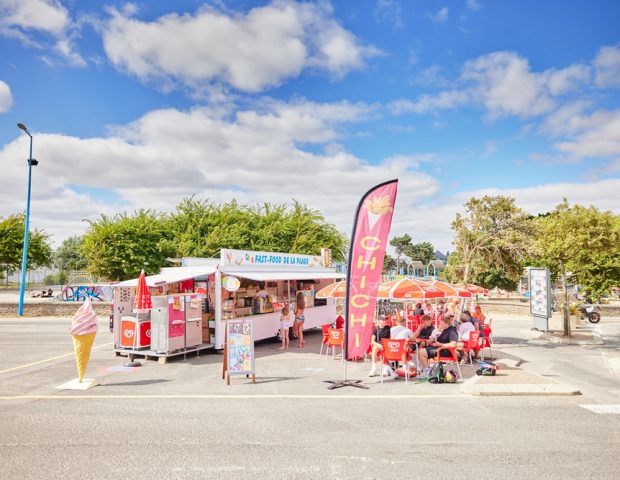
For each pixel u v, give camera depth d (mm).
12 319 27281
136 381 11234
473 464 6102
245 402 9258
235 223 36938
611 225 18500
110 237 32906
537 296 22234
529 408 8812
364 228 11141
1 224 42469
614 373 12445
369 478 5672
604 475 5750
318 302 23219
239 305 17125
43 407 8875
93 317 10953
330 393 10023
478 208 24625
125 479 5652
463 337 12953
